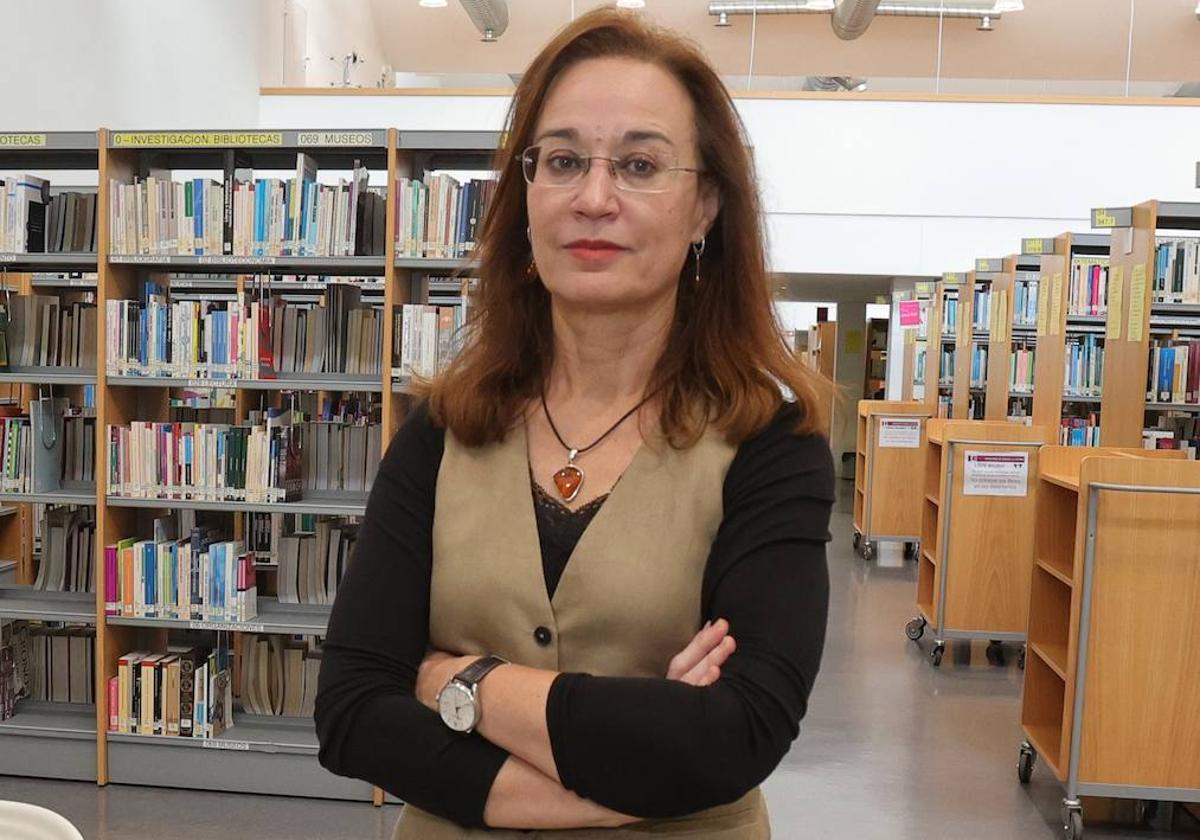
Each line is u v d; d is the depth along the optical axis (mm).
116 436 3980
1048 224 9672
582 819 999
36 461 4066
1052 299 6090
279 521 5375
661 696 976
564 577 1038
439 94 9672
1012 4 10312
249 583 4023
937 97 9641
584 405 1120
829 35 10242
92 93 6773
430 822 1070
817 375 1148
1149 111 9555
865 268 9797
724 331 1130
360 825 3695
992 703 5180
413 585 1118
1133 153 9586
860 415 9570
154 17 7668
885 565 8734
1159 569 3516
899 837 3650
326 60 11328
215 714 3986
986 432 5730
